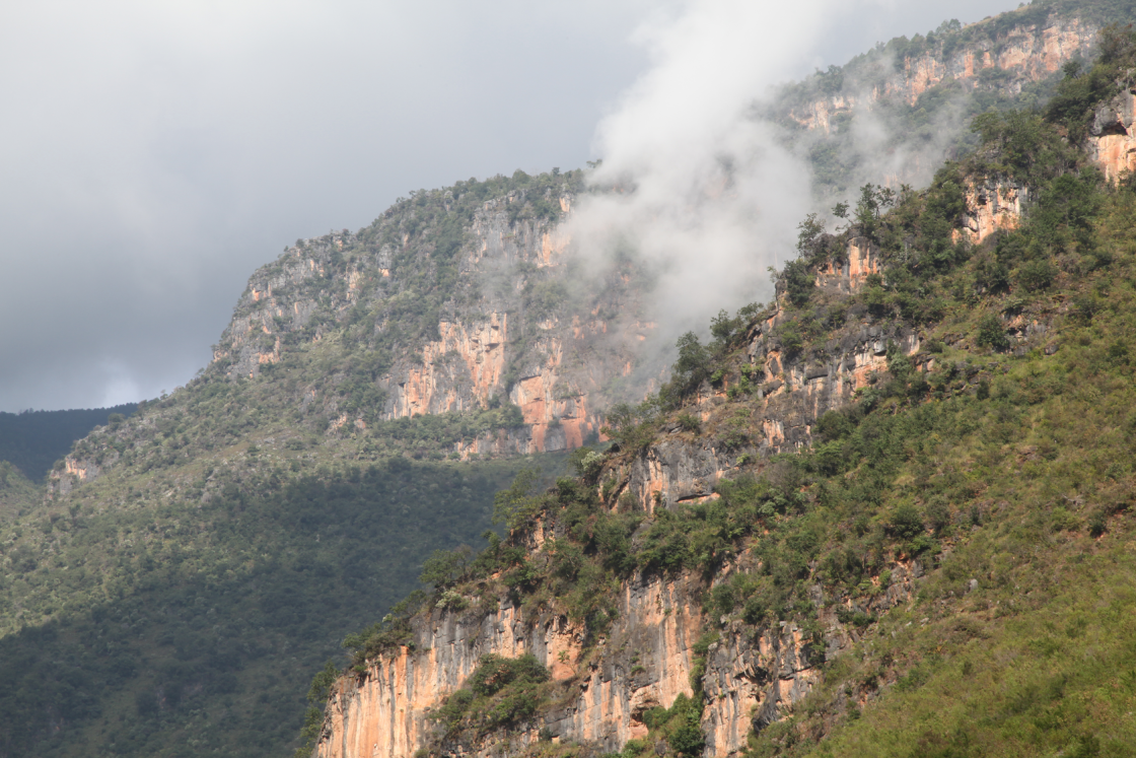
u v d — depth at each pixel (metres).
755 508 131.62
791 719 108.69
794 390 147.12
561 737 137.38
